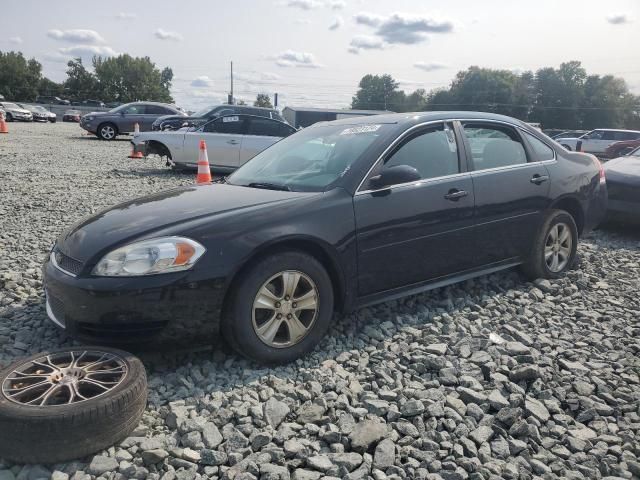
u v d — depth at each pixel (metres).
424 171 3.93
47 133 27.06
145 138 12.53
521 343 3.59
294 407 2.82
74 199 8.70
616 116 96.19
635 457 2.49
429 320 3.98
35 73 97.25
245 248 3.05
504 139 4.56
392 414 2.73
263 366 3.22
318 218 3.33
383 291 3.71
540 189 4.59
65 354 2.71
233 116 12.68
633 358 3.44
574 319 4.07
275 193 3.60
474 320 3.99
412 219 3.73
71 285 2.96
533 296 4.44
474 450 2.49
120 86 103.75
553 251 4.83
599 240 6.71
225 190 3.82
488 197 4.20
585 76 99.88
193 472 2.30
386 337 3.69
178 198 3.70
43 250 5.67
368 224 3.53
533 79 102.19
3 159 13.87
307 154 4.12
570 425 2.74
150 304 2.90
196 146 12.38
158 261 2.92
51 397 2.44
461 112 4.38
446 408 2.78
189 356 3.34
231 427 2.61
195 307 2.96
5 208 7.88
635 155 8.06
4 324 3.79
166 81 126.31
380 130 3.98
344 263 3.44
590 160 5.30
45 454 2.27
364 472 2.33
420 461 2.44
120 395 2.40
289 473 2.33
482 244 4.23
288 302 3.22
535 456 2.47
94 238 3.15
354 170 3.63
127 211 3.51
